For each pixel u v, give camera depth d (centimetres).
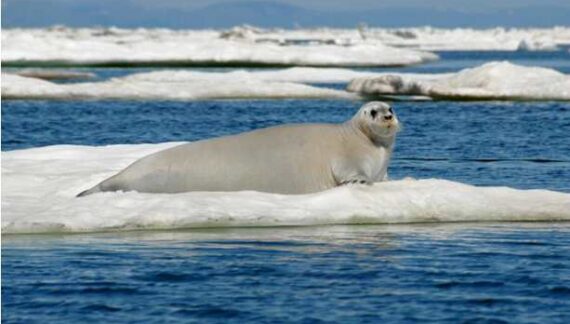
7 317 2989
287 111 11950
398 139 8675
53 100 13250
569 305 3119
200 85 14450
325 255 3762
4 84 13588
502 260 3709
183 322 2944
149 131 9706
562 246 3950
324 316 2994
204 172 4659
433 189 4681
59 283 3356
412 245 3953
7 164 5388
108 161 5459
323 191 4588
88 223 4156
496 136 8950
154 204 4369
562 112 11344
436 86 13988
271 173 4666
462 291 3272
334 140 4778
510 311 3055
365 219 4391
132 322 2942
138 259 3681
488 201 4625
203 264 3612
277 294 3228
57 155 5753
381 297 3198
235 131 9712
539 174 6344
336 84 18488
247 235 4109
